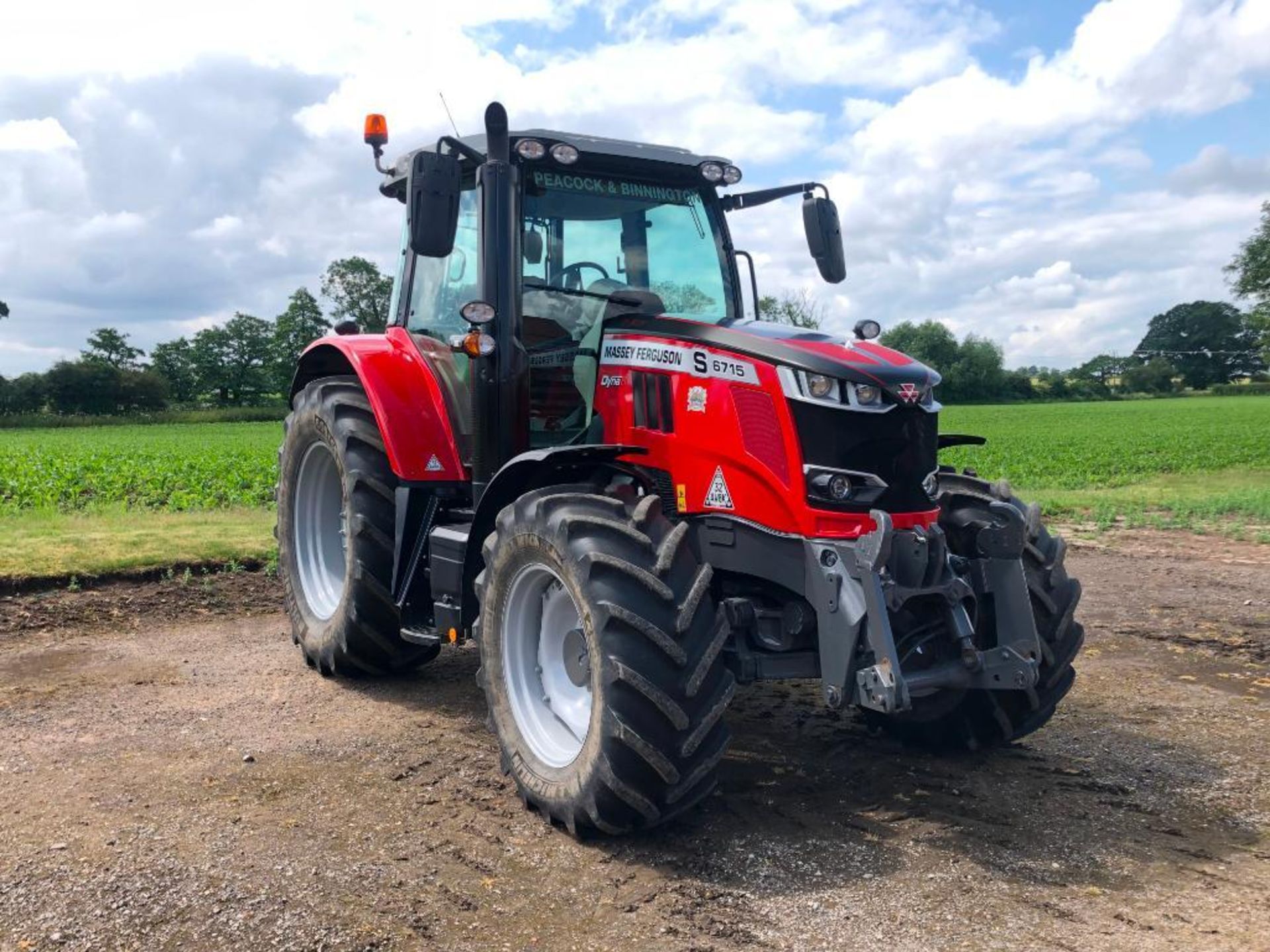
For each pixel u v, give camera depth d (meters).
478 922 2.94
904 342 109.88
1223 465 24.45
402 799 3.87
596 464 4.20
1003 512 4.03
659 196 4.92
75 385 82.25
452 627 4.59
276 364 103.12
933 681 3.76
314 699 5.18
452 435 5.05
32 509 11.80
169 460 21.14
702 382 4.01
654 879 3.24
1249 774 4.22
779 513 3.80
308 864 3.28
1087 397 112.81
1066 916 3.00
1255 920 2.98
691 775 3.41
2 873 3.18
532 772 3.79
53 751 4.32
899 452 3.83
